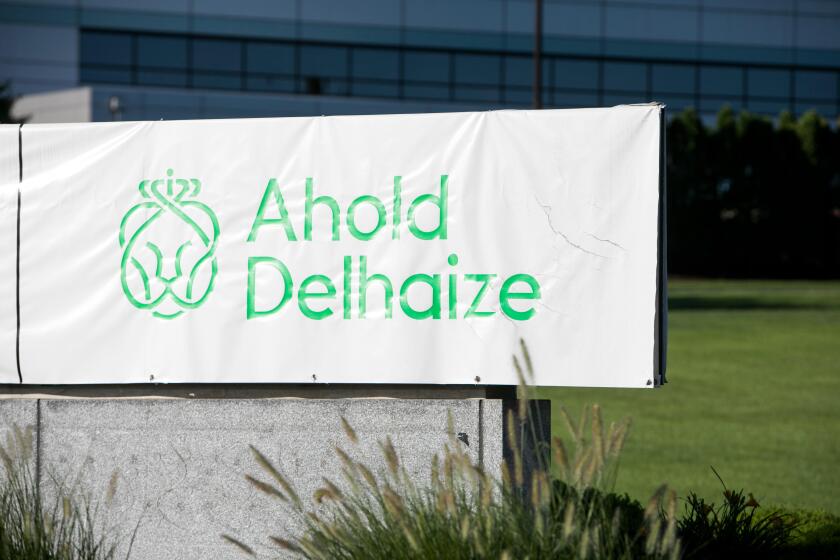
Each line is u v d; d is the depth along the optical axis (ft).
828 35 289.94
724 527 32.81
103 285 31.12
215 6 255.91
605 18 278.26
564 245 28.63
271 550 29.37
